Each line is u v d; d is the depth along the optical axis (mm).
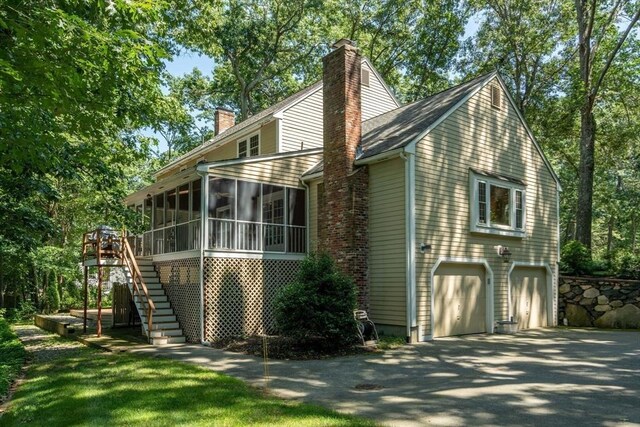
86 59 6535
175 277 13578
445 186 12727
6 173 9844
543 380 7219
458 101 13430
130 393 6289
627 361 8898
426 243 12023
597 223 38188
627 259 16984
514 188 14688
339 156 13008
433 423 5043
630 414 5367
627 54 22281
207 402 5793
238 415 5234
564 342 11578
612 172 32781
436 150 12594
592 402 5902
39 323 17516
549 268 16109
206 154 22625
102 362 8883
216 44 26734
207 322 11953
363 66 19656
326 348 10016
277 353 9695
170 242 14664
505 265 14391
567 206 34844
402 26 29438
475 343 11320
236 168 13297
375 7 29922
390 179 12273
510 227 14422
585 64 20531
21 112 6785
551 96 25234
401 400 6016
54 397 6215
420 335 11594
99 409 5535
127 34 6426
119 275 15914
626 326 15047
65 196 19625
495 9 25047
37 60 5887
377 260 12445
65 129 8812
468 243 13211
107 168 11758
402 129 13578
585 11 21109
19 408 5809
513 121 15422
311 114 18656
